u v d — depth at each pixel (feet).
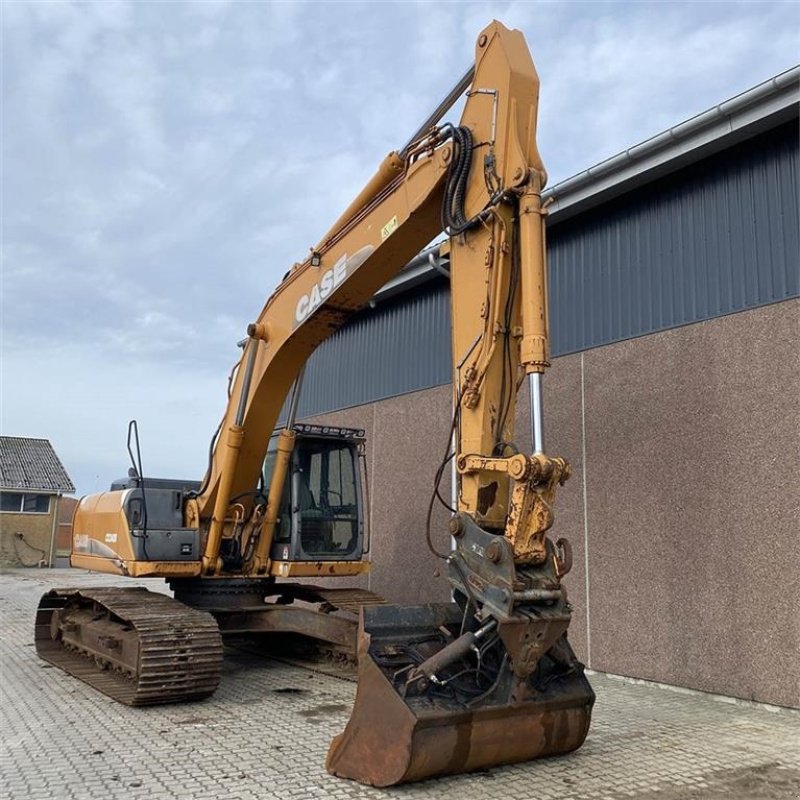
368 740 14.70
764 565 22.49
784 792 14.74
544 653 14.66
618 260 27.84
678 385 25.39
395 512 37.63
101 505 28.07
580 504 27.96
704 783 15.17
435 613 16.07
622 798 14.24
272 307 24.12
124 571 25.14
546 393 29.81
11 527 103.86
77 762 16.17
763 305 23.27
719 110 23.02
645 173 26.02
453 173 16.83
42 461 111.65
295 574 26.43
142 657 20.63
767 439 22.84
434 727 14.05
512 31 17.01
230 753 16.81
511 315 16.19
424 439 36.45
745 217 24.00
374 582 38.34
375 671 14.74
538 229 15.35
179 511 26.45
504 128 16.10
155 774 15.37
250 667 27.50
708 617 23.66
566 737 15.83
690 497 24.61
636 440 26.43
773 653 21.97
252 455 25.48
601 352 27.99
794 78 21.29
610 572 26.63
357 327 42.04
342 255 20.43
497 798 14.06
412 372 37.68
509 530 14.49
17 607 47.34
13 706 21.24
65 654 28.22
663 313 26.11
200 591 26.73
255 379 24.50
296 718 20.02
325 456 28.55
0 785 14.73
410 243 18.88
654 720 20.33
